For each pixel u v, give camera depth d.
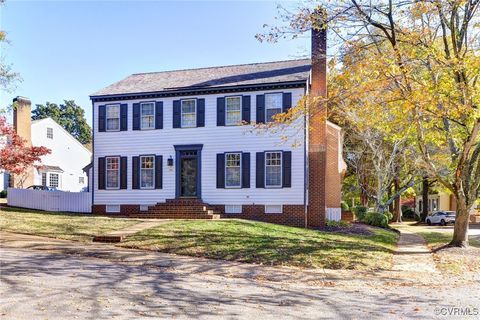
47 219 19.92
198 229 17.19
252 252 14.02
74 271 10.58
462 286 10.67
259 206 22.97
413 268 13.13
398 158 33.00
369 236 20.61
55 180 41.91
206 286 9.77
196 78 25.92
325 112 20.89
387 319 7.48
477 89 14.45
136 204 25.08
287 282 10.77
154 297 8.48
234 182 23.52
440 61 14.28
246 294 9.14
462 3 13.88
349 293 9.66
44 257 12.28
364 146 34.38
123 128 25.64
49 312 7.16
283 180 22.67
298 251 14.38
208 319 7.14
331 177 27.00
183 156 24.58
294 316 7.49
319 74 23.42
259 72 24.91
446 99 14.20
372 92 15.74
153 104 25.19
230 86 23.50
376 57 14.50
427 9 14.41
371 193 40.31
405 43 15.30
